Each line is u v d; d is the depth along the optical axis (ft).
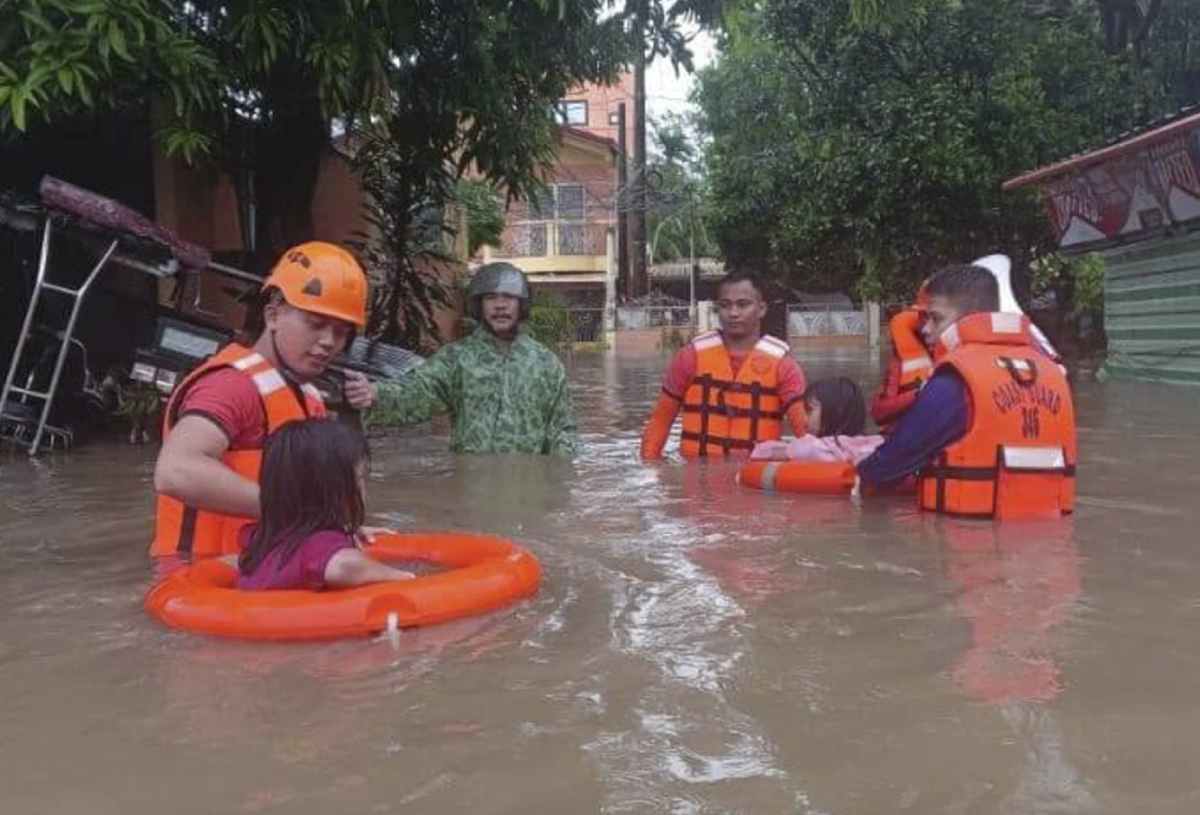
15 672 9.26
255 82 29.53
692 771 7.16
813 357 80.64
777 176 61.31
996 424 14.83
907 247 54.44
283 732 7.88
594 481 18.60
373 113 26.73
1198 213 35.09
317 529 11.05
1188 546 13.25
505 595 10.92
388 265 38.09
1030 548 13.23
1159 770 7.05
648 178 121.60
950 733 7.68
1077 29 52.42
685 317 116.37
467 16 30.14
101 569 12.93
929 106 49.14
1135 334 41.57
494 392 21.47
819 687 8.62
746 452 21.15
